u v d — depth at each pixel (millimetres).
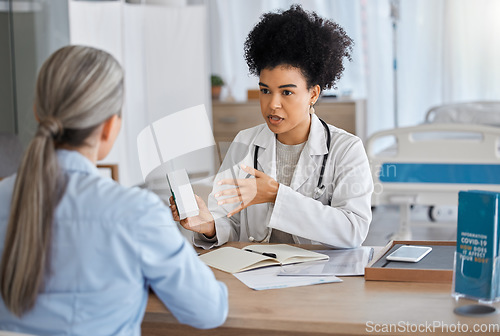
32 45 3785
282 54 1580
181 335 1246
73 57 986
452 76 5105
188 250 1033
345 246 1620
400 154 3238
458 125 3135
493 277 1171
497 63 5000
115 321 986
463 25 5035
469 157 3143
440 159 3180
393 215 4598
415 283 1308
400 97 5324
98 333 982
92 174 1011
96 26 4246
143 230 970
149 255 979
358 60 5398
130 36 4355
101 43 4262
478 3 4980
